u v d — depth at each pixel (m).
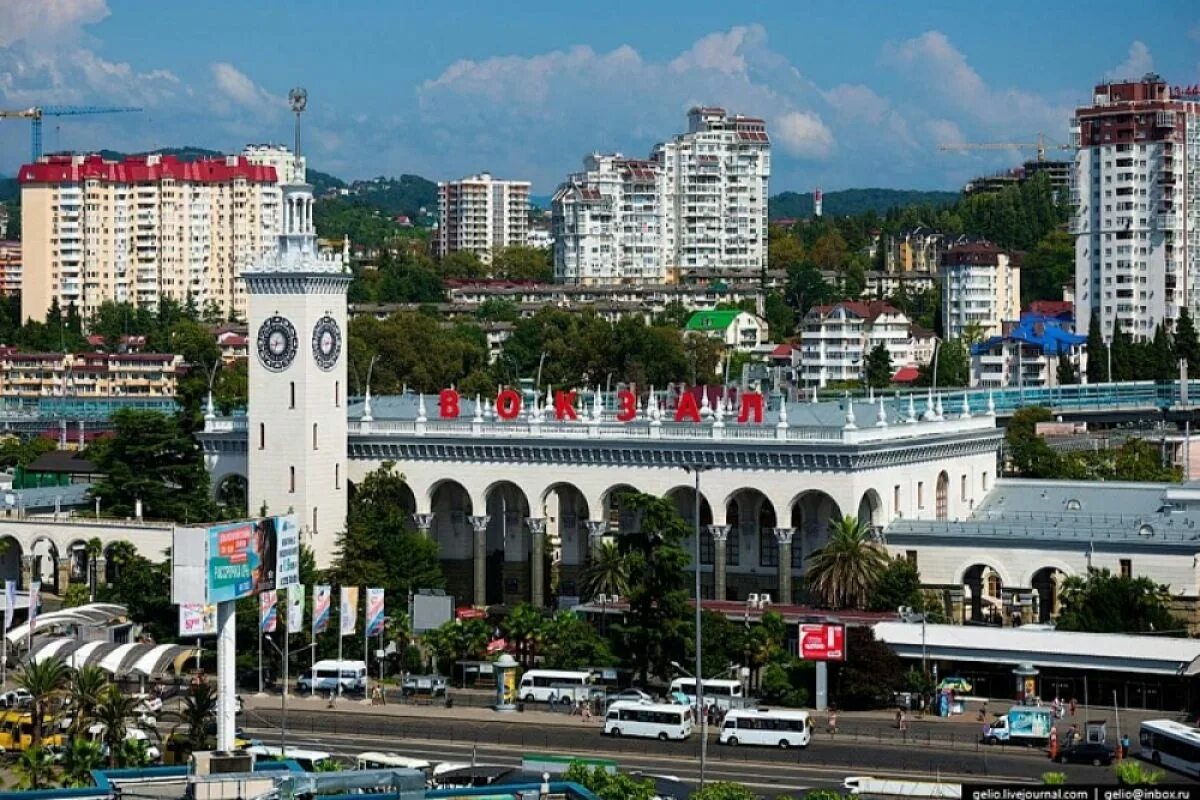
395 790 150.50
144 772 154.25
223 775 148.00
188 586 195.38
